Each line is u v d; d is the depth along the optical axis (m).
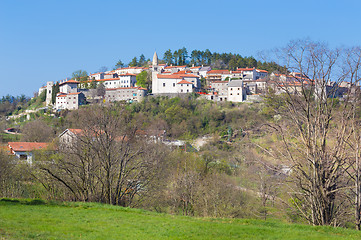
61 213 30.58
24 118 189.62
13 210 30.64
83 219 28.73
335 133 33.06
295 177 32.97
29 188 50.75
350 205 33.22
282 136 33.62
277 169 34.12
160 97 176.50
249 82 185.12
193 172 55.34
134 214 31.33
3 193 49.50
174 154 67.31
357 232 27.36
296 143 34.62
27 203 34.47
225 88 194.88
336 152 31.94
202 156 76.62
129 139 45.75
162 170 49.53
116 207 34.28
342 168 32.31
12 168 50.97
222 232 25.77
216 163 69.75
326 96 33.88
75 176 44.41
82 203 35.38
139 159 48.31
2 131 144.50
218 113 144.12
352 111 33.25
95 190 43.06
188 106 160.12
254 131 40.75
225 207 49.12
